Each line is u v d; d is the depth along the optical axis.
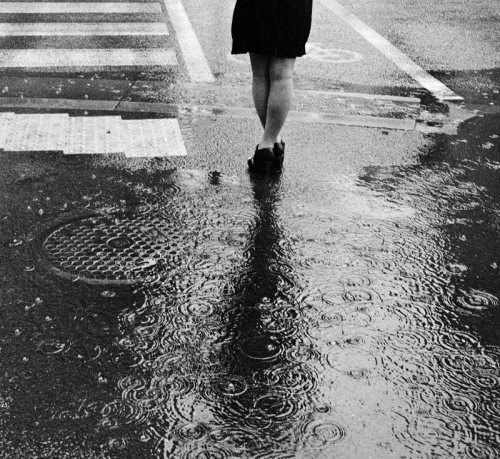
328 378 3.47
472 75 8.19
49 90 7.29
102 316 3.87
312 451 3.05
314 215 4.99
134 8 10.70
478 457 3.05
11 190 5.22
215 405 3.29
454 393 3.41
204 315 3.90
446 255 4.55
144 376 3.46
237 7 5.38
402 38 9.52
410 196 5.33
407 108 7.13
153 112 6.84
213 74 7.96
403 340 3.76
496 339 3.79
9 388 3.36
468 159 6.01
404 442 3.12
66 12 10.39
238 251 4.52
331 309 3.98
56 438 3.08
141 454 3.02
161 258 4.42
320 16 10.47
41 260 4.37
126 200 5.12
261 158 5.58
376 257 4.50
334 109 7.04
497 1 11.58
